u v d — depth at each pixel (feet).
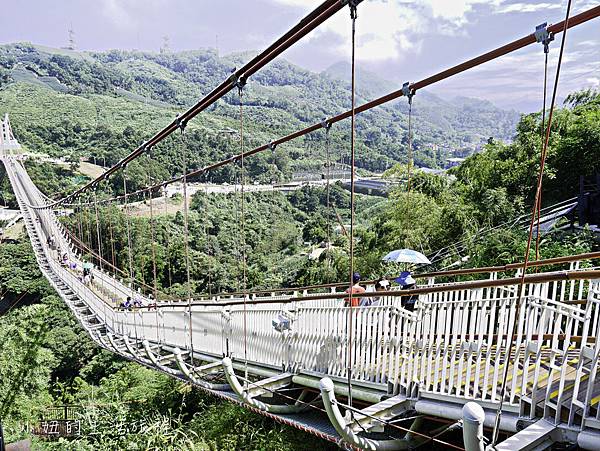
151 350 31.60
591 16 10.88
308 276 72.69
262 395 21.30
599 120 51.13
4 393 60.13
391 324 15.88
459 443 15.89
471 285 13.39
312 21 15.29
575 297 20.79
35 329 70.23
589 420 10.53
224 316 25.23
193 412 36.42
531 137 56.80
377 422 14.82
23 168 184.24
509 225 48.11
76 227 107.55
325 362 18.70
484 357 15.49
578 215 38.27
